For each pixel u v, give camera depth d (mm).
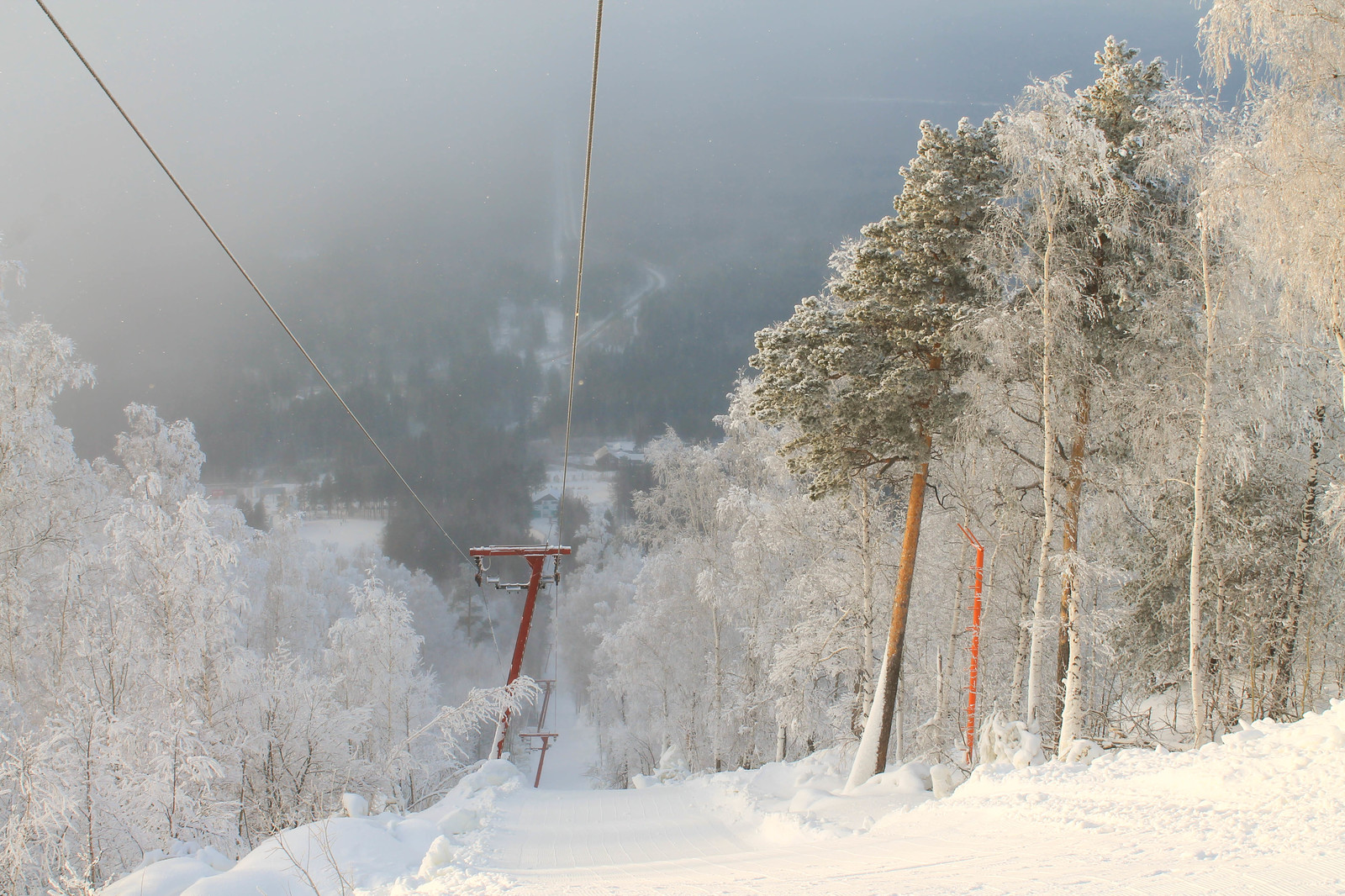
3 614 17953
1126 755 9672
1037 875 5145
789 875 6625
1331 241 10898
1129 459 15383
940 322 15305
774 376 16672
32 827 12258
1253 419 13922
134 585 17234
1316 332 12477
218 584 17969
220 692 17719
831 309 17328
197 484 31719
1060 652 16859
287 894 8133
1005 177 15133
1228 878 4504
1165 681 19594
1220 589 16203
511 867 9523
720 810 15023
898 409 15664
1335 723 7641
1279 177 11359
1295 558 16766
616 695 42312
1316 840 5195
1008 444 16359
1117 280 14227
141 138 6410
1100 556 18172
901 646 16219
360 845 9812
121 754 14422
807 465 17203
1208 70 12094
